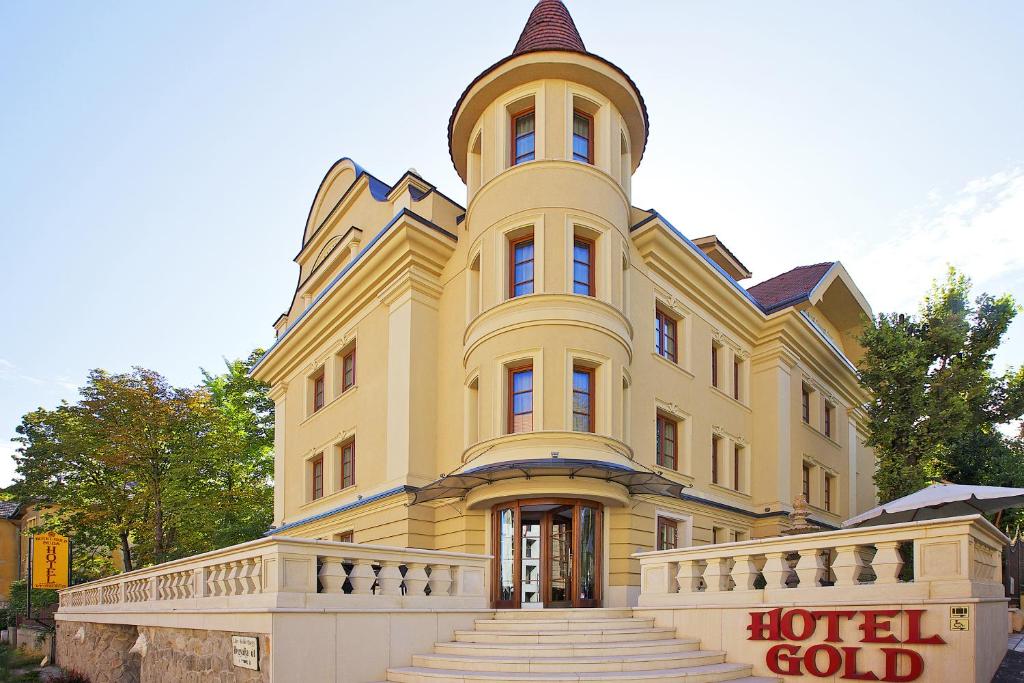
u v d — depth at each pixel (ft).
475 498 53.26
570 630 40.09
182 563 45.39
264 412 127.75
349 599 36.63
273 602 33.81
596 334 54.13
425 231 62.23
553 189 55.88
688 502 63.87
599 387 54.29
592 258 57.36
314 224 93.71
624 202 60.13
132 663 56.65
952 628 29.89
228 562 39.65
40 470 99.50
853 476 95.45
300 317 78.18
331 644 34.83
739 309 75.10
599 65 58.44
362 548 38.19
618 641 38.78
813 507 82.33
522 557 51.75
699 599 40.37
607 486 52.03
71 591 81.10
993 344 71.46
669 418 65.72
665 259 65.41
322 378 81.10
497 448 52.29
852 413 97.30
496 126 59.67
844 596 33.63
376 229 73.36
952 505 50.52
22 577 166.81
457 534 55.16
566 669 34.53
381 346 66.18
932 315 73.15
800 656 34.63
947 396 69.51
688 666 35.88
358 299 69.51
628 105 61.05
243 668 35.01
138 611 52.70
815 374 87.30
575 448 51.06
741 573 38.45
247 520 109.29
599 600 52.29
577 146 59.21
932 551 31.48
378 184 76.79
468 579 44.06
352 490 66.59
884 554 33.04
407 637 38.42
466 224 62.23
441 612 40.65
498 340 54.49
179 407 106.11
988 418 78.28
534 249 55.47
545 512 52.29
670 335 68.49
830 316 100.94
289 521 80.43
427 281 63.82
